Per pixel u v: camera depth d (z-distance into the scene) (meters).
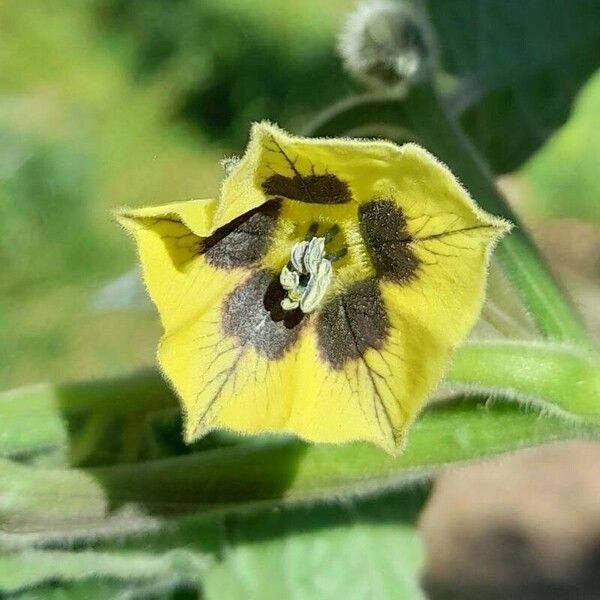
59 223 0.30
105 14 0.35
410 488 0.12
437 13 0.13
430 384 0.08
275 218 0.09
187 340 0.08
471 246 0.08
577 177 0.12
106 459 0.10
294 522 0.11
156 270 0.08
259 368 0.08
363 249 0.09
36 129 0.32
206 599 0.11
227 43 0.34
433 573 0.26
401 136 0.10
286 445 0.09
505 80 0.12
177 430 0.10
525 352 0.09
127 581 0.11
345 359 0.08
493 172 0.12
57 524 0.09
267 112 0.32
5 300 0.29
